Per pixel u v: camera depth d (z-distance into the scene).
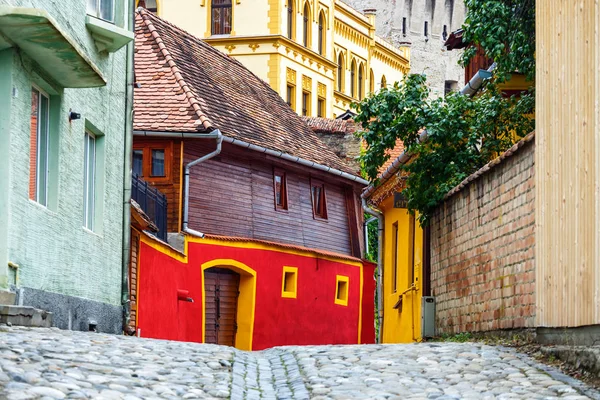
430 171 21.70
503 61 20.88
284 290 32.00
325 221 35.66
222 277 29.25
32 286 14.59
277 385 10.61
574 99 12.05
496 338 16.00
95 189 18.72
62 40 13.88
